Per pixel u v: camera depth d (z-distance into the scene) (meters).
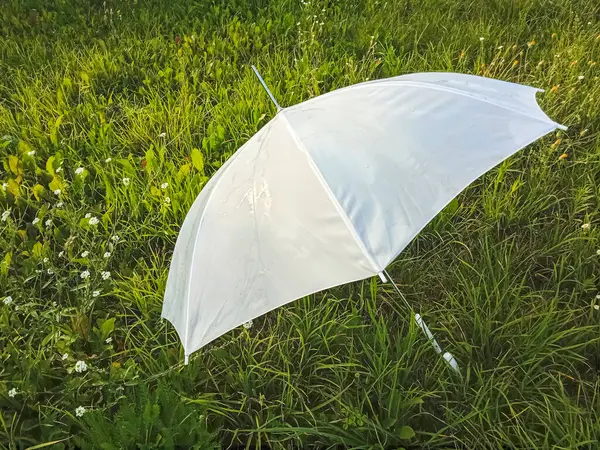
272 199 1.49
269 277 1.40
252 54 4.02
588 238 2.32
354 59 3.77
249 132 3.17
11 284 2.47
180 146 3.23
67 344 2.21
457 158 1.51
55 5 4.87
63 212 2.77
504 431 1.84
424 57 3.72
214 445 1.84
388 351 2.13
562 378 2.03
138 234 2.75
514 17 4.04
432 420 1.93
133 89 3.85
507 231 2.62
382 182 1.47
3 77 3.98
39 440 1.99
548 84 3.24
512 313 2.10
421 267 2.45
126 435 1.83
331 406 2.01
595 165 2.74
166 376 2.08
